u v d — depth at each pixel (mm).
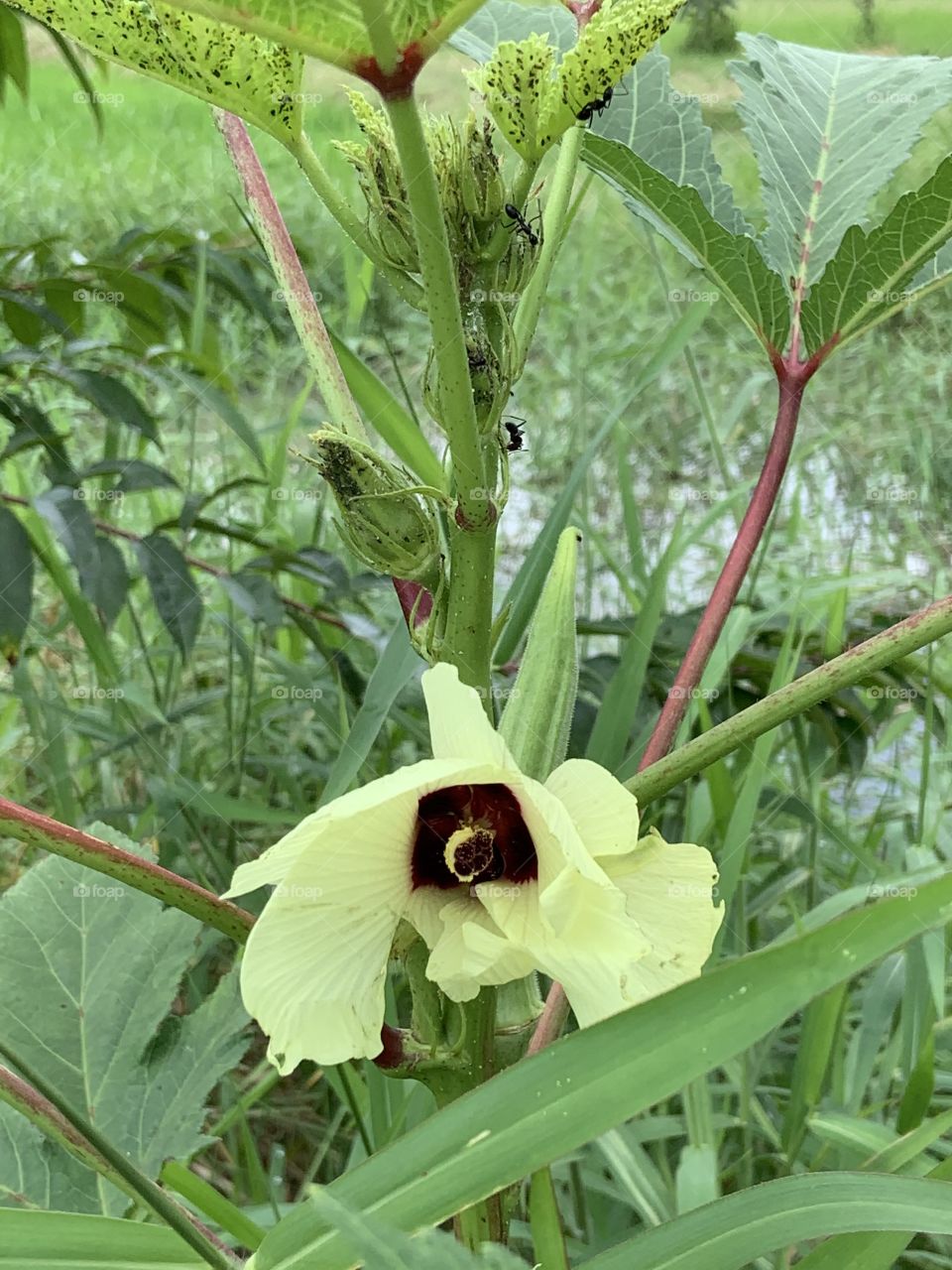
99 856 185
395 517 173
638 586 490
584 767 158
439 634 184
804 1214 166
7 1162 237
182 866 448
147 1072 250
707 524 441
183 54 163
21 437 392
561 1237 205
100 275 444
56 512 358
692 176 289
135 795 510
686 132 288
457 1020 183
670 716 228
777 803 419
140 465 401
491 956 156
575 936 151
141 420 401
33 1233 161
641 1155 309
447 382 158
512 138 169
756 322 252
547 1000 207
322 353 219
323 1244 140
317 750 510
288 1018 154
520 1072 139
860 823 485
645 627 365
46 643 470
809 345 251
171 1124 242
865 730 449
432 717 156
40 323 445
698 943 161
